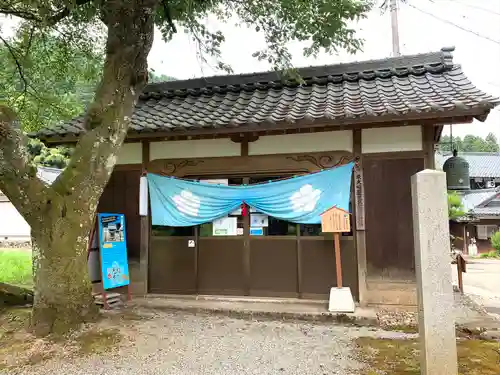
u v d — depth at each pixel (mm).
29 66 9273
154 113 8578
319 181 7352
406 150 7070
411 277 6961
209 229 8094
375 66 8586
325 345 5473
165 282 8203
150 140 8133
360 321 6434
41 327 5676
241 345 5480
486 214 31812
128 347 5340
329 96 7805
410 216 7035
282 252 7676
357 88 8148
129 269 8336
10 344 5391
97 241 7535
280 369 4680
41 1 6312
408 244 7012
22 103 10734
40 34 9289
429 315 3711
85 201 5844
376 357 5008
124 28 6082
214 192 7852
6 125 5480
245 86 9078
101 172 5902
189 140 8156
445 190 3820
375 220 7160
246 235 7875
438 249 3760
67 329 5723
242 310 6922
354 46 7059
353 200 7332
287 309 6906
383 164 7184
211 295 7922
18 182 5570
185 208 8023
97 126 5965
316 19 6840
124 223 7930
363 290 7086
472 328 6074
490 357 4988
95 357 5023
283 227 7730
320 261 7477
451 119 6523
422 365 3811
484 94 6410
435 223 3785
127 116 6137
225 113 7816
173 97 9539
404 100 6719
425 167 7008
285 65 7668
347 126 6949
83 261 6039
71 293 5863
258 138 7801
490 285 13320
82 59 10367
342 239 7344
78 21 8508
